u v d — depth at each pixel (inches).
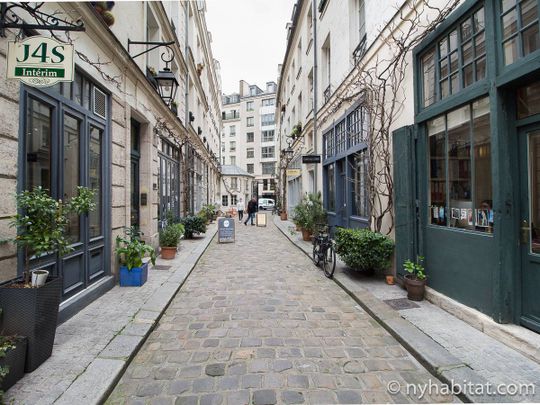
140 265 211.6
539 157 124.0
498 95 130.2
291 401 95.7
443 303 162.4
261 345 132.4
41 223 110.1
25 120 125.3
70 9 154.3
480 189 145.3
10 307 104.6
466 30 152.9
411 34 196.7
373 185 242.8
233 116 2301.9
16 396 91.9
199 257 322.7
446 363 111.3
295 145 723.4
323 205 439.8
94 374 104.0
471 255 146.7
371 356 123.1
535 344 112.9
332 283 230.4
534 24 117.3
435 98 176.6
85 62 171.3
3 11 112.2
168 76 296.8
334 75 385.1
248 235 542.6
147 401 95.6
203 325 153.8
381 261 210.5
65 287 157.5
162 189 378.6
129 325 144.9
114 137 213.8
